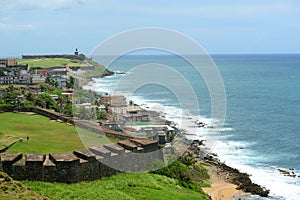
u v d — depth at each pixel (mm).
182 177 38812
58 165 28922
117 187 30469
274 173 54281
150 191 30906
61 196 26172
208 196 38406
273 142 70875
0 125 45531
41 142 37219
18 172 28094
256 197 45438
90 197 26859
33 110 58969
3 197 22938
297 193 47312
